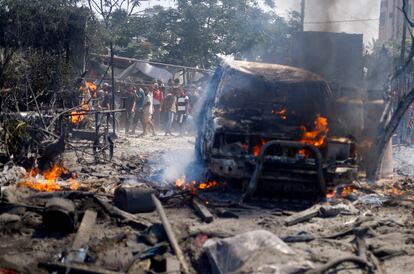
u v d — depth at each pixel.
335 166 8.34
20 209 6.47
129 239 5.82
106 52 18.73
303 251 5.66
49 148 9.46
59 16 15.87
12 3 15.18
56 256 5.27
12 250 5.34
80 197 7.11
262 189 8.33
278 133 8.27
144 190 7.22
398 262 5.64
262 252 4.94
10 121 9.46
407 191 9.55
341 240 6.31
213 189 8.73
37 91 13.45
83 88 15.52
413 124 19.94
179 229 6.02
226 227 6.54
